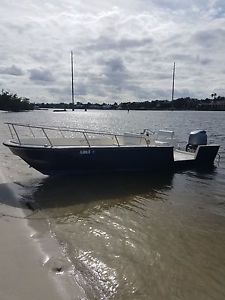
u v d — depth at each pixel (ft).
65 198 30.63
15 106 442.50
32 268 16.78
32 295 14.37
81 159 37.11
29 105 499.92
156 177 40.63
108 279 16.40
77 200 30.12
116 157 39.09
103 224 24.14
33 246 19.52
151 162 41.42
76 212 26.78
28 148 33.88
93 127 159.22
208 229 23.72
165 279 16.71
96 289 15.44
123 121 225.76
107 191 33.42
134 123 197.98
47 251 18.97
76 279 16.11
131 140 45.29
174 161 43.24
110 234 22.17
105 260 18.35
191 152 49.62
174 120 240.53
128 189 34.53
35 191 32.89
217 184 38.22
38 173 40.98
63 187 34.50
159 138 47.39
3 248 18.90
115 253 19.29
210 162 47.21
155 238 21.79
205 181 39.45
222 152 66.69
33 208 27.43
